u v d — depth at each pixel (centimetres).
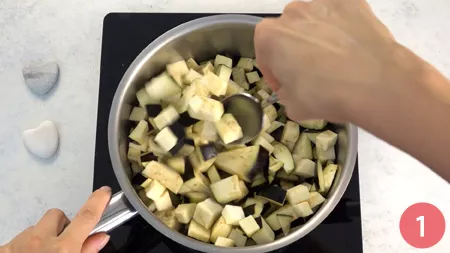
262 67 39
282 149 54
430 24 61
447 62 59
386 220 54
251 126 54
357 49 32
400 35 60
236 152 53
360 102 31
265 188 53
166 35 53
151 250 53
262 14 61
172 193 53
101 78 59
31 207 56
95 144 57
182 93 55
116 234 53
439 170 31
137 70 53
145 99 55
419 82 30
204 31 54
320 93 33
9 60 61
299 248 52
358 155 57
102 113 57
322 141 53
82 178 57
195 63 57
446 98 29
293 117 37
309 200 51
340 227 53
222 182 52
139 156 54
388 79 30
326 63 32
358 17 34
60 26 62
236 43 56
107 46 60
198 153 53
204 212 50
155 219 46
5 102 60
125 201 47
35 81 59
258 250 45
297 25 35
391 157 56
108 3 62
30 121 59
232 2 62
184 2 62
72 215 56
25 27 62
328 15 34
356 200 54
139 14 61
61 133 58
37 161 58
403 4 62
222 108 53
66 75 60
